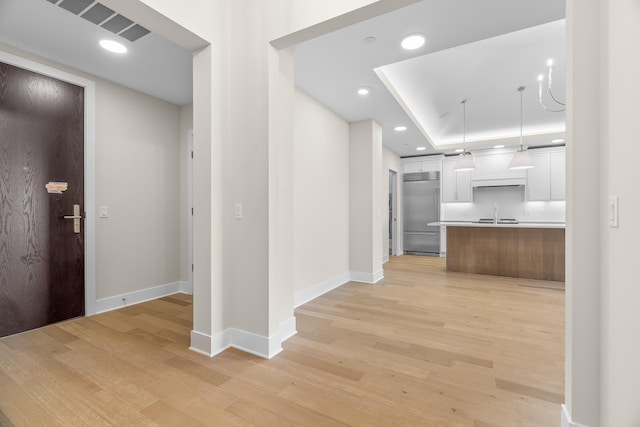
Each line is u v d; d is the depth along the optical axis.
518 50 2.89
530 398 1.65
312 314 2.99
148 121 3.47
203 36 2.04
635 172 0.94
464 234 5.01
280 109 2.26
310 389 1.72
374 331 2.55
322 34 2.02
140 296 3.39
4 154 2.44
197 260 2.19
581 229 1.23
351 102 3.73
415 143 5.91
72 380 1.81
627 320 0.99
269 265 2.14
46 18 2.09
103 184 3.06
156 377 1.84
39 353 2.15
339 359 2.07
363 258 4.41
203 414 1.51
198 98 2.17
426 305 3.27
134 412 1.52
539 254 4.52
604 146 1.16
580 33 1.22
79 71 2.86
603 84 1.17
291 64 2.39
